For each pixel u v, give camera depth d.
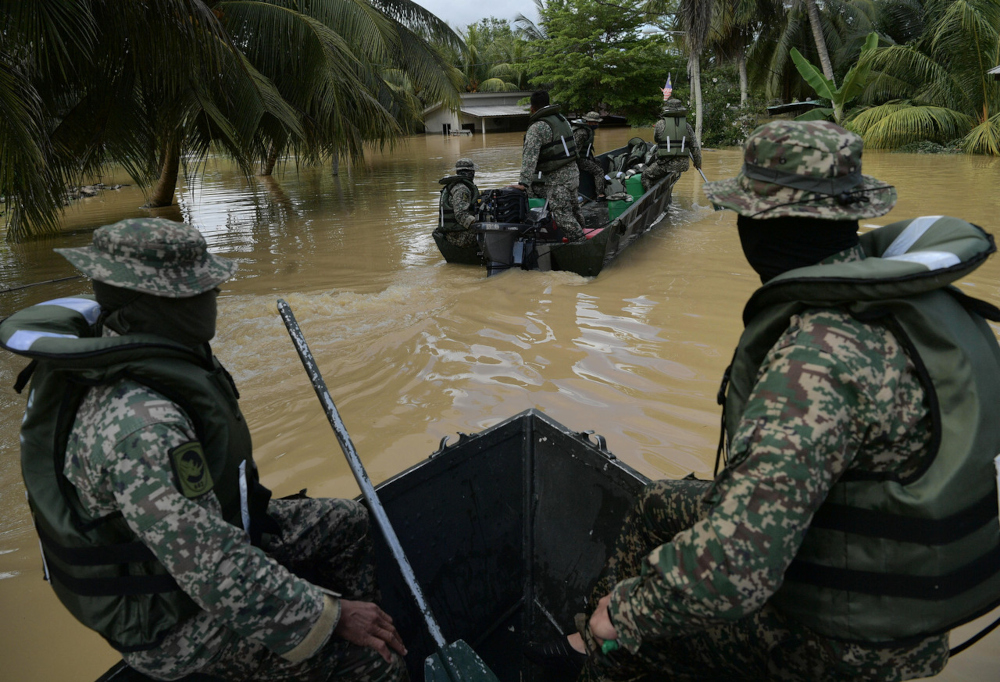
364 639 1.56
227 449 1.46
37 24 6.07
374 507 1.83
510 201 6.66
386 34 12.87
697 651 1.47
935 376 1.11
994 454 1.10
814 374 1.09
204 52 8.20
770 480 1.07
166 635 1.41
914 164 14.34
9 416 4.09
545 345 4.79
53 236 10.34
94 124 9.20
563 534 2.38
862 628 1.16
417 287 6.39
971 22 16.83
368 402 4.07
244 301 6.15
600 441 2.18
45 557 1.46
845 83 16.34
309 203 12.49
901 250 1.36
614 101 33.44
